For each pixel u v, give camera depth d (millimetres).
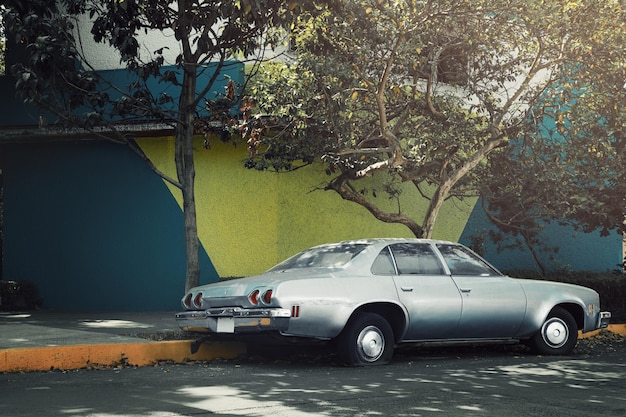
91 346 10055
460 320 10539
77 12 12672
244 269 17281
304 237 17547
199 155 17547
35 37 11703
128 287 17891
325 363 10352
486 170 16453
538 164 15758
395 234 18750
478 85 16000
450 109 15164
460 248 11023
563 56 13977
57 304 18344
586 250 21594
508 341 11156
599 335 13805
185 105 12445
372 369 9758
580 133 15766
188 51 12438
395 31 13055
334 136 14539
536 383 8719
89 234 18203
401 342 10320
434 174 16391
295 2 10648
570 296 11484
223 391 8086
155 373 9445
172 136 17656
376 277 10109
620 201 16141
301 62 13516
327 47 13055
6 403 7387
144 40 17250
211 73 16422
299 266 10516
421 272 10484
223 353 10922
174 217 17672
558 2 13148
